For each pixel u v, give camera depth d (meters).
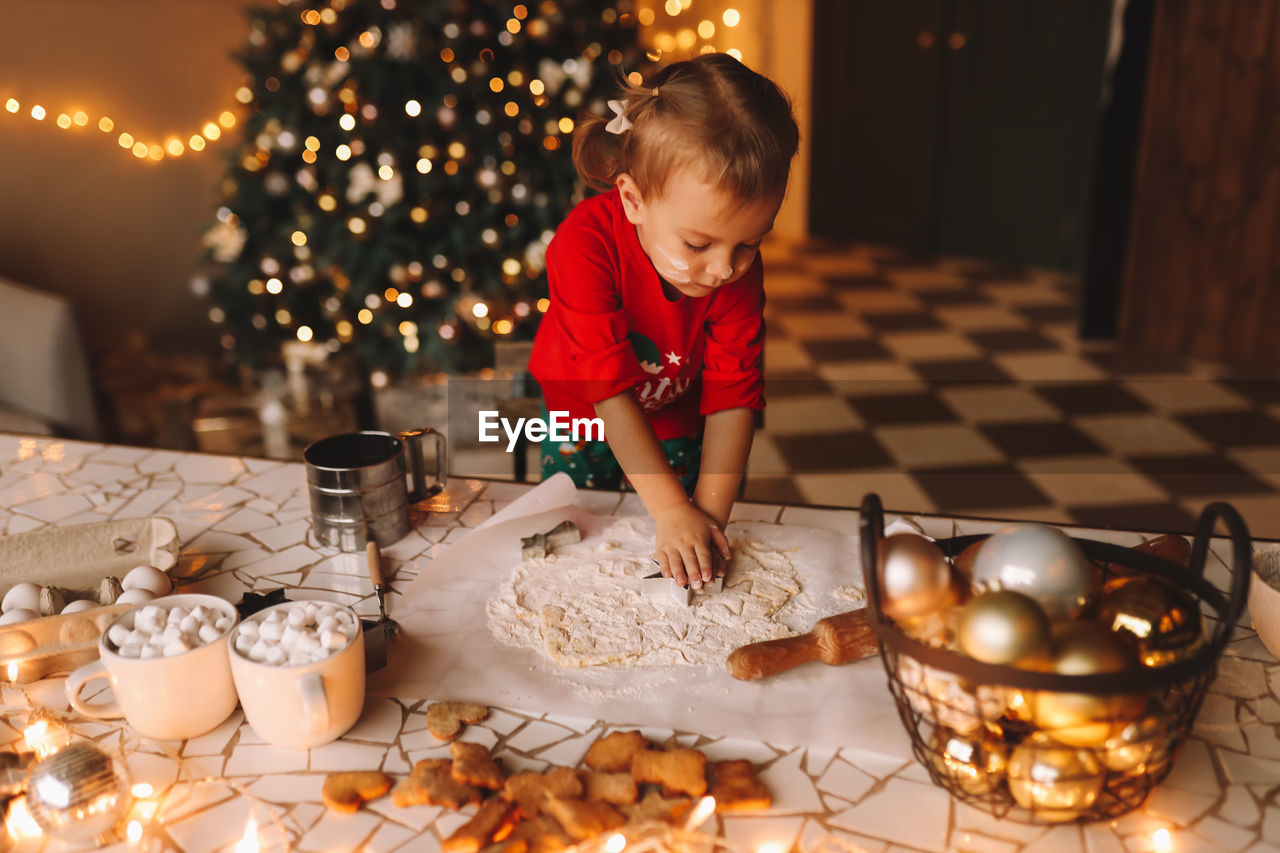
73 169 3.21
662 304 0.96
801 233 5.43
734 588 0.86
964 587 0.61
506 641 0.80
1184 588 0.62
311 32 2.53
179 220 3.48
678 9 4.60
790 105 0.79
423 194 2.50
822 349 3.67
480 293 2.53
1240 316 3.33
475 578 0.89
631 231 0.94
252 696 0.66
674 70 0.78
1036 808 0.56
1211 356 3.44
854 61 4.96
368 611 0.85
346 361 2.77
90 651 0.75
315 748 0.69
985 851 0.60
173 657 0.67
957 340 3.73
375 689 0.74
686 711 0.72
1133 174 3.48
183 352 3.59
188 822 0.62
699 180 0.73
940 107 4.77
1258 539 0.91
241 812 0.63
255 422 2.87
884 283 4.54
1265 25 3.05
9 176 3.08
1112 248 3.59
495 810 0.61
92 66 3.18
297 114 2.54
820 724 0.70
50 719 0.71
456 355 2.53
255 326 2.81
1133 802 0.60
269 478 1.13
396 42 2.40
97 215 3.29
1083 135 4.31
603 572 0.89
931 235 4.99
